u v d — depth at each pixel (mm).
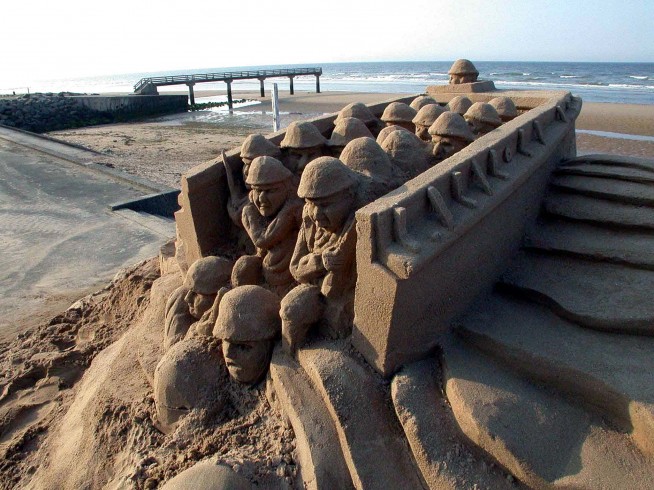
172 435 3111
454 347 3139
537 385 2869
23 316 5832
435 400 2814
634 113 25359
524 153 4055
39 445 3744
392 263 2670
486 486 2438
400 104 4887
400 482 2568
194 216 4195
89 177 12328
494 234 3570
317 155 4121
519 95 5988
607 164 4840
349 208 3113
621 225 4000
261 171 3539
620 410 2590
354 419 2695
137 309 5059
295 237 3701
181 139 22641
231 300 3168
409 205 2826
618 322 3082
